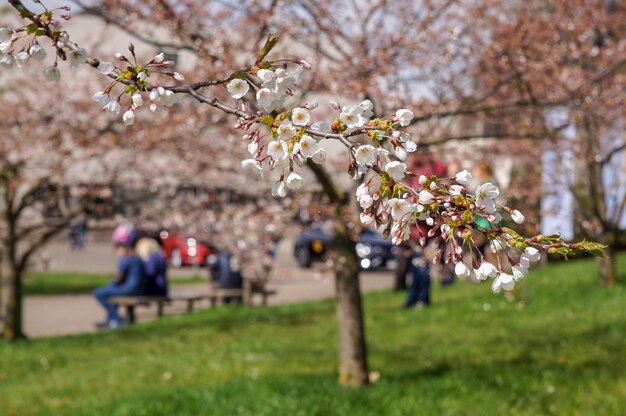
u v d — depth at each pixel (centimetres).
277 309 1767
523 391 787
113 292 1691
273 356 1141
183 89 247
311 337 1325
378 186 232
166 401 807
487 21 1020
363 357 866
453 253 226
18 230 1568
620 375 815
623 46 1089
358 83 837
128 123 242
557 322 1173
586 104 991
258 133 237
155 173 1504
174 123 1075
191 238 1633
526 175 1417
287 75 235
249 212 1196
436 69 1022
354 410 756
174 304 2131
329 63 920
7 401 966
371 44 925
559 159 1303
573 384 792
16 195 1582
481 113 1043
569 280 1561
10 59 239
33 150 1370
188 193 1628
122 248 1711
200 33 844
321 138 233
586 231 1410
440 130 1020
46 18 239
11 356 1318
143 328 1582
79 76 1409
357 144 230
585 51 1112
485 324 1246
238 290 1848
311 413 744
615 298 1288
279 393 822
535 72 1034
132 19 862
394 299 1777
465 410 736
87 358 1278
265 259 1605
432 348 1105
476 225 226
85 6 831
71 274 2783
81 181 1471
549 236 225
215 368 1080
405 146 227
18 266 1479
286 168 231
